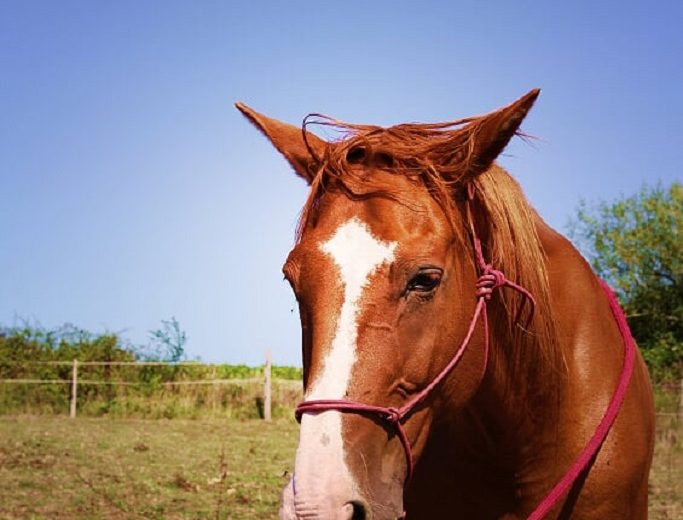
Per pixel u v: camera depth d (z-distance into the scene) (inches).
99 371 744.3
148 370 753.0
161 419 671.8
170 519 273.6
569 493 114.6
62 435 509.4
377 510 86.8
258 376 808.9
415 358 92.3
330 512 80.8
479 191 107.9
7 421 615.2
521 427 113.8
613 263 773.3
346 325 88.4
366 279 89.7
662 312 724.7
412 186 97.9
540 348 112.1
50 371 737.0
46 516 275.0
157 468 378.6
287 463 406.9
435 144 104.0
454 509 121.1
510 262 108.4
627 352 124.4
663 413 500.4
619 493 116.1
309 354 91.2
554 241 129.4
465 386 102.0
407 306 91.6
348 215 93.7
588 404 116.9
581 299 123.4
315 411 85.9
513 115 100.3
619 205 786.8
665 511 296.7
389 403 90.4
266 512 287.6
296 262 94.1
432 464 121.0
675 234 746.2
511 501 118.3
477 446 116.5
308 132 119.5
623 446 116.7
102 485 329.4
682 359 631.8
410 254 91.3
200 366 773.9
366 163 100.3
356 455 85.5
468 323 100.6
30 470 362.0
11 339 762.8
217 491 324.2
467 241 102.3
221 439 514.3
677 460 418.3
